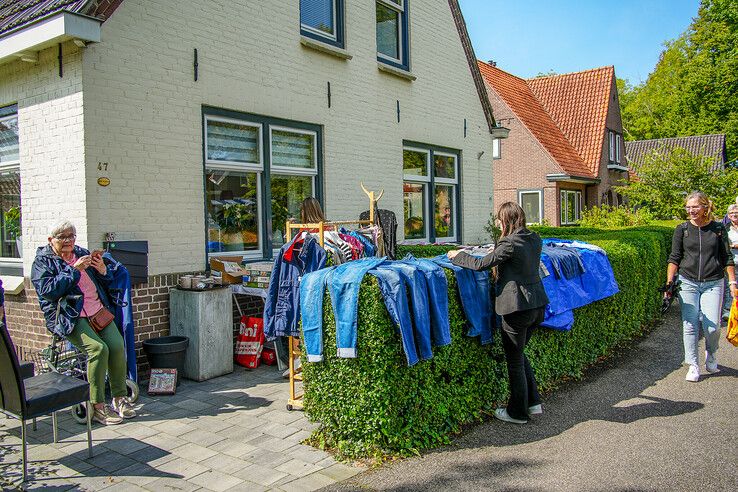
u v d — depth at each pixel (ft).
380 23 32.83
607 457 13.47
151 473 12.73
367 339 13.14
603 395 18.26
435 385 14.53
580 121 88.33
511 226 15.16
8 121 21.79
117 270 17.01
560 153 80.28
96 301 16.40
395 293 13.07
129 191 20.07
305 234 16.26
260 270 21.26
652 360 22.76
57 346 16.17
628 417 16.19
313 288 13.97
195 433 15.03
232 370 20.88
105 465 13.16
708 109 119.65
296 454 13.70
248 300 24.29
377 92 31.60
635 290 26.84
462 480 12.35
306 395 14.46
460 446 14.17
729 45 115.75
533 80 96.53
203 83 22.45
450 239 38.83
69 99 19.19
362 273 13.35
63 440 14.66
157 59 20.92
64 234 15.61
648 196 70.69
